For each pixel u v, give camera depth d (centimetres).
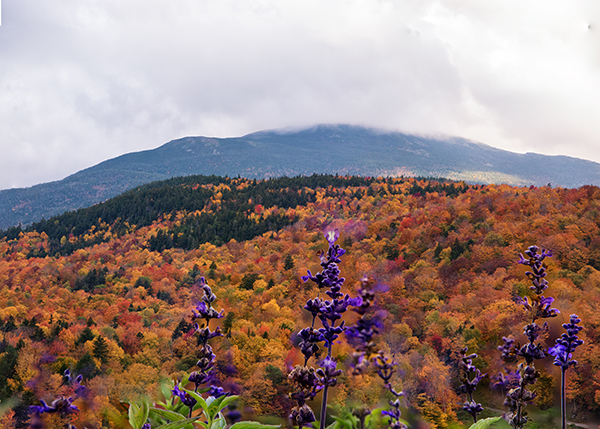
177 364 4028
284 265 13350
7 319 9356
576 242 10438
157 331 6769
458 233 15188
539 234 12506
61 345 5559
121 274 16138
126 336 6281
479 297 8206
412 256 13700
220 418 318
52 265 18475
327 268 272
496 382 323
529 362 316
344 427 230
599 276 8294
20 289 14525
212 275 13638
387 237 16088
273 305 8394
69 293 13988
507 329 4641
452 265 11662
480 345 5022
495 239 12656
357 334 229
